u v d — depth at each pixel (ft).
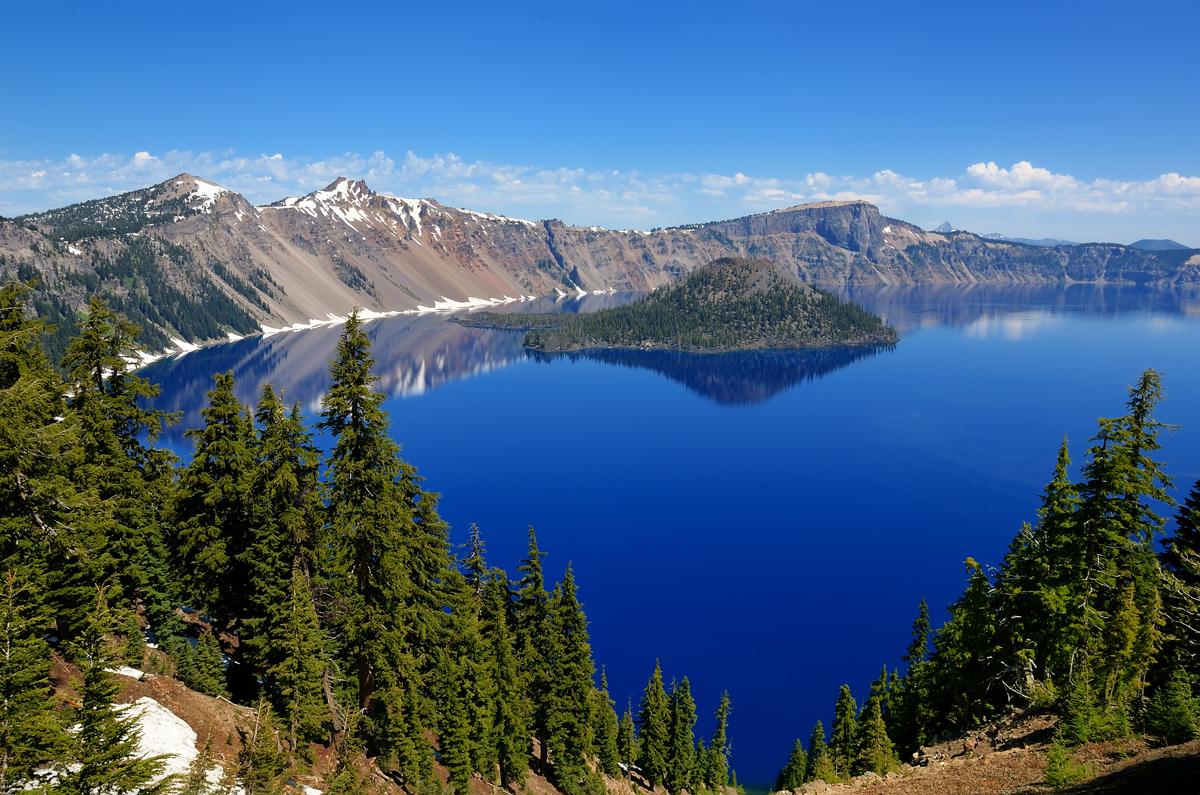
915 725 157.28
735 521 499.51
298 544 105.91
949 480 577.43
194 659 109.60
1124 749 84.74
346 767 92.58
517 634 157.48
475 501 551.59
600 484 595.88
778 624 345.92
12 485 74.54
